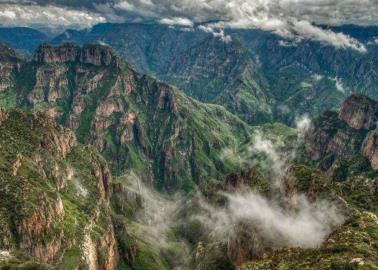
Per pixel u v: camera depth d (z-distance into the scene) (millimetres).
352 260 157375
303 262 179125
